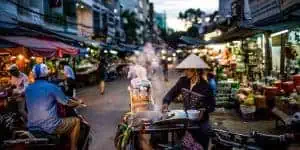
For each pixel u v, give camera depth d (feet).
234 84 50.93
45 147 20.88
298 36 57.88
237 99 47.60
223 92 51.03
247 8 100.17
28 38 61.57
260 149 21.27
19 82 42.01
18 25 67.26
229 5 129.08
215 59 94.94
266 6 78.69
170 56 218.79
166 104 22.95
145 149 22.22
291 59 61.46
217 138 22.53
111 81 119.44
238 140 22.22
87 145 25.75
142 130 21.39
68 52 65.92
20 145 19.61
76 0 125.80
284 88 44.24
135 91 38.01
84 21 145.48
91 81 105.09
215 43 105.19
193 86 22.17
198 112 21.35
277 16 48.91
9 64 59.93
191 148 20.68
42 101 22.00
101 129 40.19
